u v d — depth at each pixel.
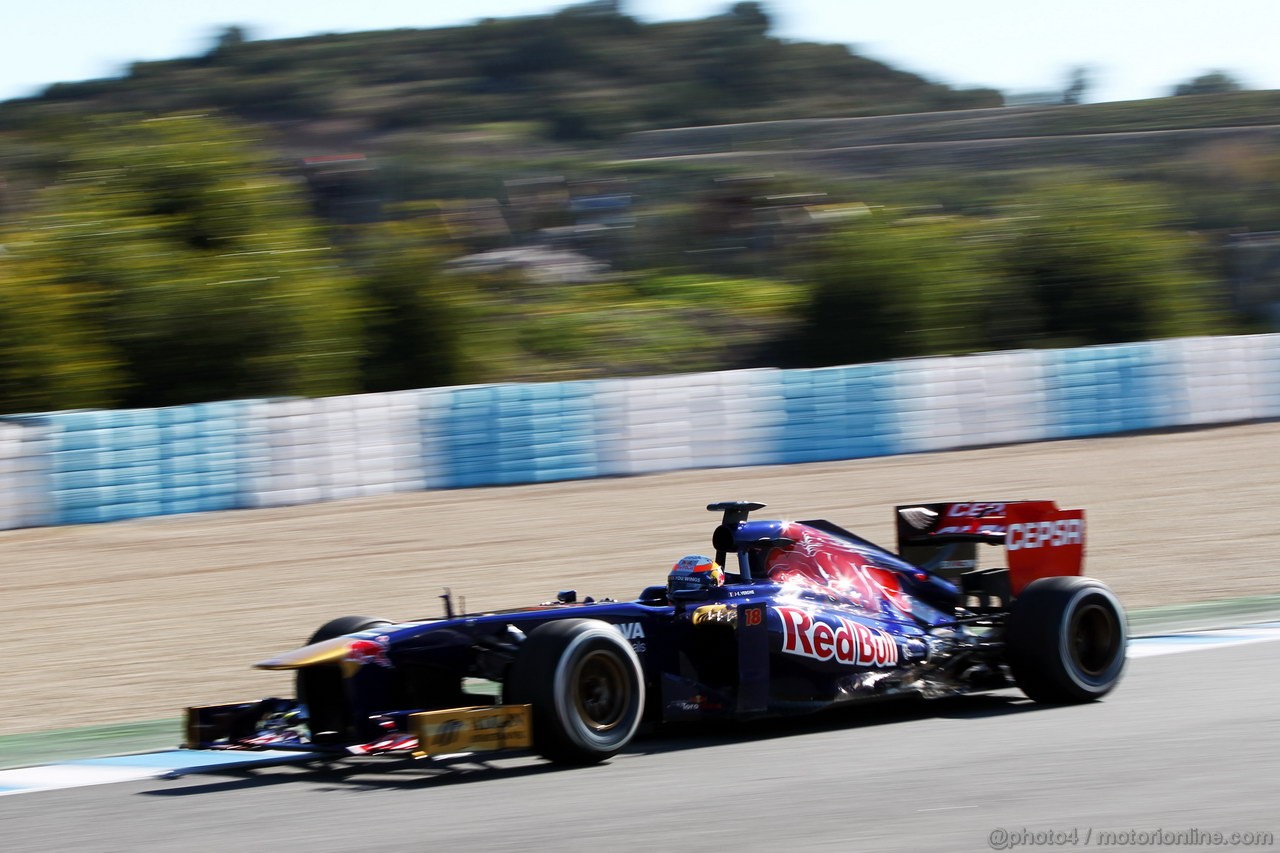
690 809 18.16
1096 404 72.94
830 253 96.81
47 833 18.75
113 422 54.47
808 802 18.30
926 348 94.88
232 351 72.31
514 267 128.50
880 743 22.31
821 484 59.75
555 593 41.47
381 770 22.17
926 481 60.00
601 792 19.41
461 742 19.72
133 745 26.27
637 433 63.66
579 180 164.38
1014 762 20.25
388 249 86.44
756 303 116.56
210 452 56.22
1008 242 100.50
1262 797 17.58
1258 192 173.38
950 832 16.55
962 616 26.42
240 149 86.50
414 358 83.81
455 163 176.00
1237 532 48.44
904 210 149.50
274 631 37.84
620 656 21.44
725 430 65.19
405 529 52.22
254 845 17.33
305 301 75.00
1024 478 60.47
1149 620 35.31
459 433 60.97
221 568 46.62
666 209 146.50
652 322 107.44
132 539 51.34
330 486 58.25
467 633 22.19
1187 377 75.31
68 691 32.16
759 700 22.77
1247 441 69.12
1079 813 17.19
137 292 71.75
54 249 73.19
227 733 22.31
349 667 21.08
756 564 24.83
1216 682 26.22
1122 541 47.75
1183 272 106.50
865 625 24.52
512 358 95.50
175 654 35.59
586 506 56.06
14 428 53.06
